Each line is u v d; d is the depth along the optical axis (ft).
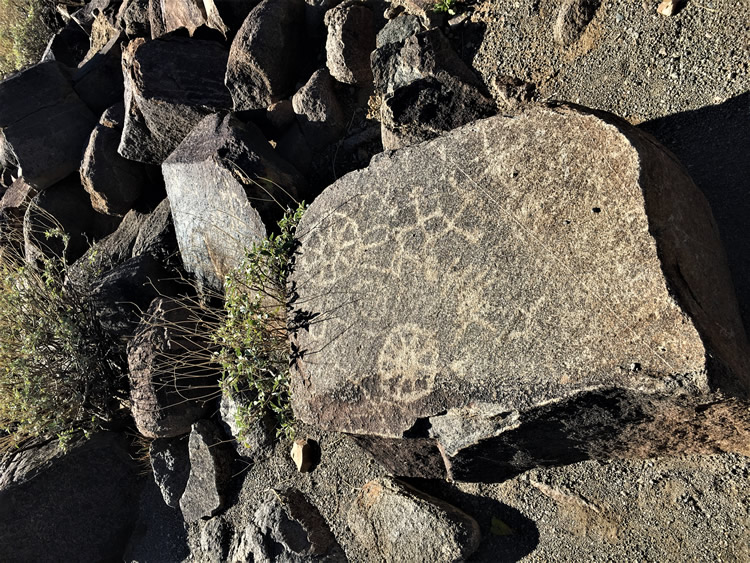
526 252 6.33
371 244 7.87
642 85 7.67
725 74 6.98
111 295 12.82
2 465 13.53
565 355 5.80
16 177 19.01
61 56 19.71
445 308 6.84
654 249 5.54
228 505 10.90
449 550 7.43
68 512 12.50
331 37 10.89
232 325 9.96
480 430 6.46
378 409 7.34
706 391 5.09
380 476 8.72
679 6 7.54
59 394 12.89
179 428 11.60
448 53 9.61
